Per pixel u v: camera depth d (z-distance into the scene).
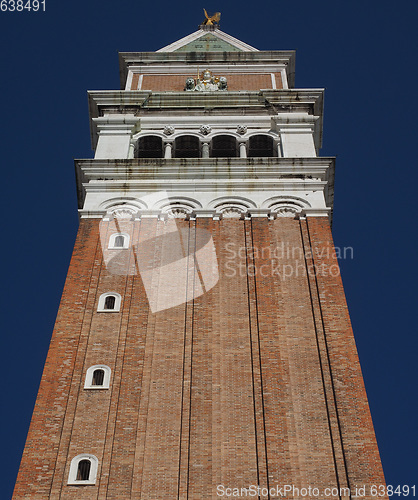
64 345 45.28
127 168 58.81
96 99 67.25
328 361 44.47
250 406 42.34
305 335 46.25
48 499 38.19
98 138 64.44
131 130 64.69
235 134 64.75
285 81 75.38
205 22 83.69
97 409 42.12
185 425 41.34
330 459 39.91
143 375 43.94
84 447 40.28
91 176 58.47
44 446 40.12
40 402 42.09
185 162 58.94
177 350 45.31
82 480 38.94
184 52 77.12
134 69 76.38
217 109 66.88
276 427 41.22
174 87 74.56
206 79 72.75
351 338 45.56
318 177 58.41
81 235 53.59
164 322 47.03
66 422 41.38
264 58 76.88
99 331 46.44
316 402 42.59
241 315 47.53
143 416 41.78
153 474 39.22
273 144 64.25
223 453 40.09
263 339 45.81
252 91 67.81
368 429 40.84
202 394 42.88
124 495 38.44
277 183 57.66
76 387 43.12
